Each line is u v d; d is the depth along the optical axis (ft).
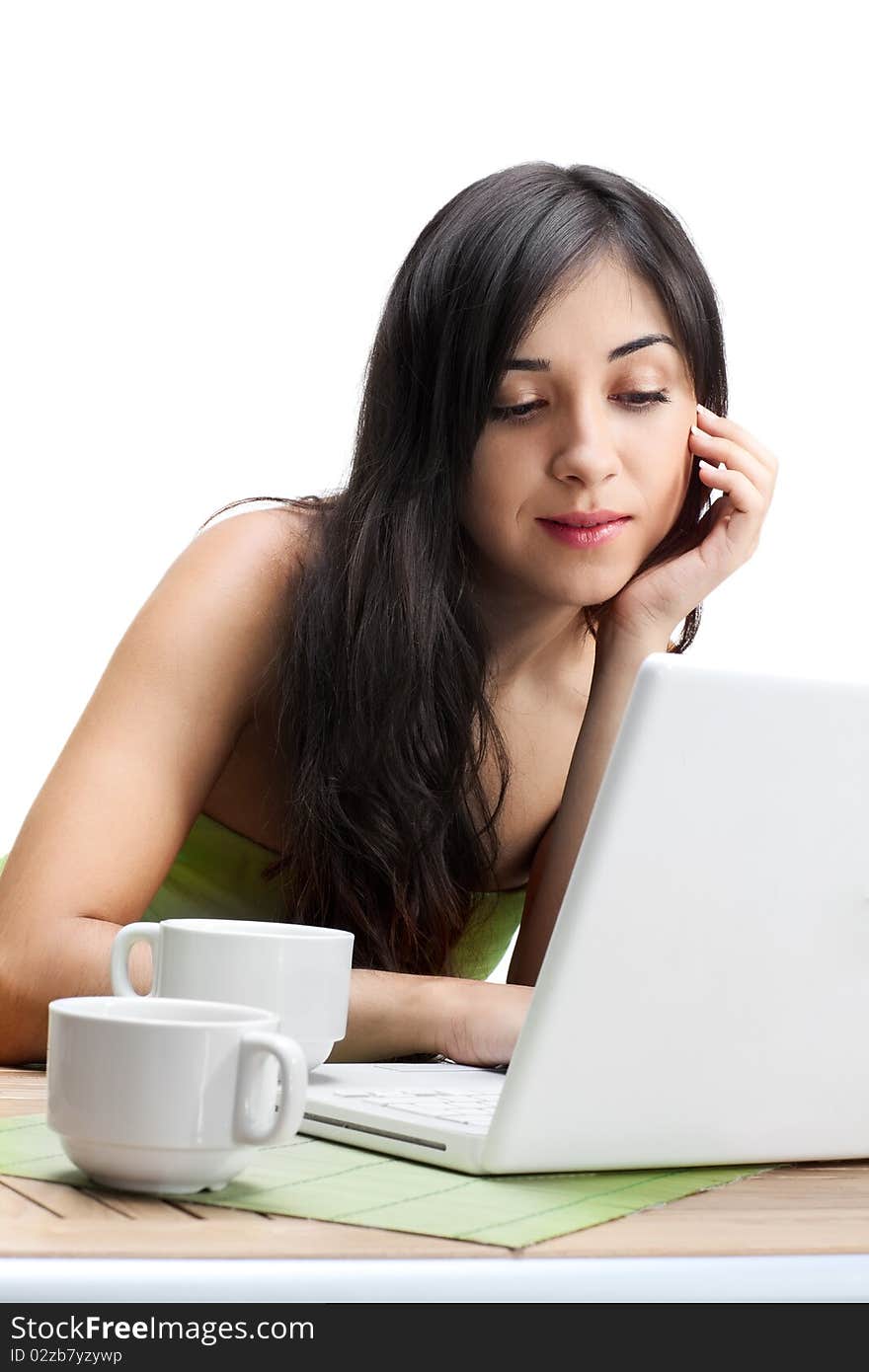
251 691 5.02
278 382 11.92
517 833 5.79
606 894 2.51
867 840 2.70
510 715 5.60
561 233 4.58
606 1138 2.73
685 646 5.92
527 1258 2.20
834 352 12.55
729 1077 2.79
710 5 12.33
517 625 5.38
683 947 2.61
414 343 4.82
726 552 5.33
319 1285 2.08
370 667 4.88
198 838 5.51
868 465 12.67
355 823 4.90
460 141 12.05
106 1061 2.40
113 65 11.72
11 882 4.34
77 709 11.77
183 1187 2.42
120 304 11.75
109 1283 2.03
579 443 4.66
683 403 4.92
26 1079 3.73
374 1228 2.30
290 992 3.17
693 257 4.94
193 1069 2.39
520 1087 2.60
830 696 2.58
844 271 12.52
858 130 12.42
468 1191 2.56
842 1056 2.89
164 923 3.28
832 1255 2.34
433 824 4.96
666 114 12.35
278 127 11.93
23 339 11.60
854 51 12.40
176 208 11.79
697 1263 2.24
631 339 4.66
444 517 4.89
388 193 11.99
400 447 4.92
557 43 12.15
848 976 2.80
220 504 11.79
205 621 4.88
